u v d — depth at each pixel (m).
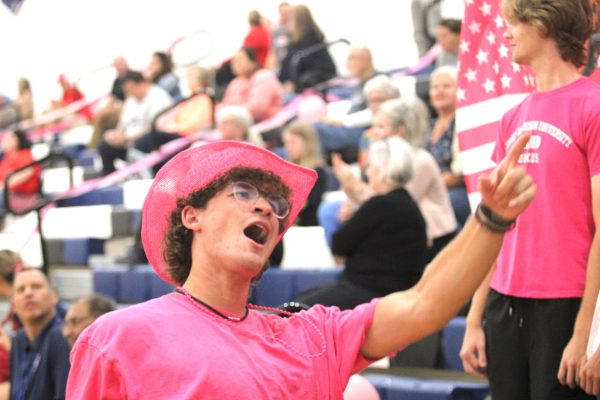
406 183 10.14
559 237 5.54
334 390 4.38
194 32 26.08
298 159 13.95
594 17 6.10
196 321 4.24
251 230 4.31
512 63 6.43
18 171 18.03
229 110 14.74
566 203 5.52
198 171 4.37
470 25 6.55
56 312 10.20
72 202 19.38
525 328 5.71
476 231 4.12
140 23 29.64
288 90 21.11
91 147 23.39
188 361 4.10
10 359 10.15
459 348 9.82
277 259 13.16
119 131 20.34
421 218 9.96
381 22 25.39
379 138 11.36
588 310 5.33
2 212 19.00
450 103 12.86
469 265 4.17
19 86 28.16
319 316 4.52
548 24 5.54
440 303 4.25
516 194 4.00
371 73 17.52
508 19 5.72
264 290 12.77
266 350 4.29
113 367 4.10
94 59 30.22
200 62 28.27
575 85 5.59
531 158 5.61
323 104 17.77
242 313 4.38
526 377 5.75
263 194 4.32
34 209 16.17
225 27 28.41
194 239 4.40
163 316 4.22
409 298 4.38
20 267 12.35
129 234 17.94
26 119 27.84
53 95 30.69
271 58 22.80
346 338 4.43
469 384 9.34
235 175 4.30
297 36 21.36
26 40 31.03
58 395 9.36
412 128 11.35
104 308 9.48
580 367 5.27
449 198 12.16
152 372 4.08
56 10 30.73
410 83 18.23
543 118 5.60
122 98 24.02
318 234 13.99
